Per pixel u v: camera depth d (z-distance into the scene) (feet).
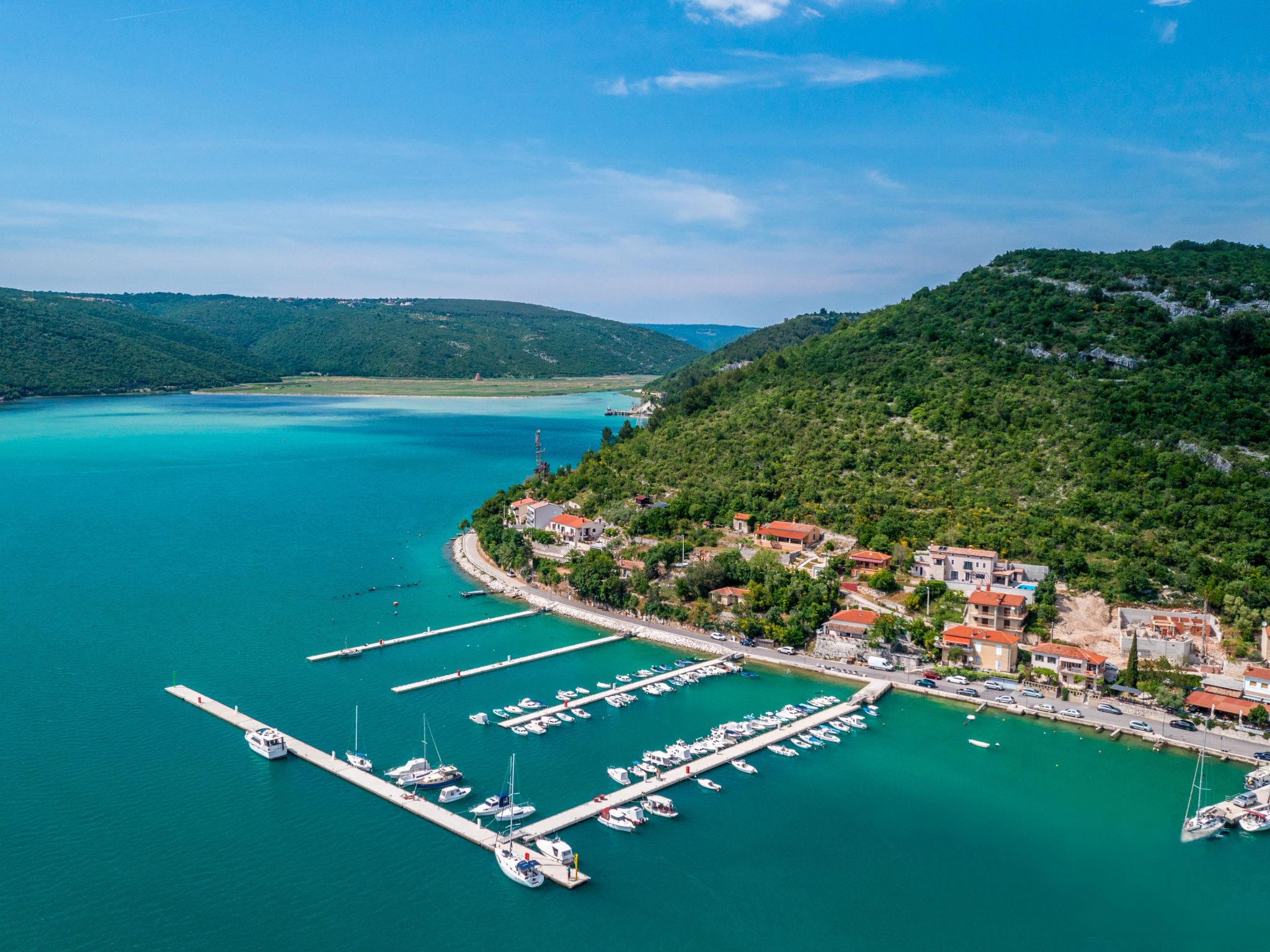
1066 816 433.89
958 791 455.63
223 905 358.02
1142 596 644.27
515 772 465.88
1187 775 472.44
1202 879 388.16
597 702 558.56
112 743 488.02
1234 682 541.34
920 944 346.54
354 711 538.47
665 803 430.61
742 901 369.91
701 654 650.43
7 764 462.60
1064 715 534.78
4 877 371.15
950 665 610.24
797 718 537.65
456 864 388.37
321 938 341.21
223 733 503.61
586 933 348.59
